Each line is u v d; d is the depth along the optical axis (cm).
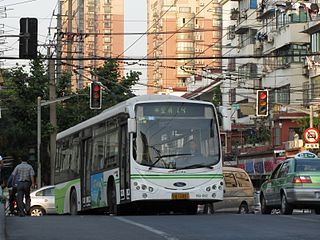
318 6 7894
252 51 9225
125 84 7350
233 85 9825
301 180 3033
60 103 7275
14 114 7238
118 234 1820
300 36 8144
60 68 7538
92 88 4931
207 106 2912
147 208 3034
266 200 3369
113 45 8281
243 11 9525
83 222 2233
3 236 1727
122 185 2877
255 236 1750
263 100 5172
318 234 1795
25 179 3272
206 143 2872
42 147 7656
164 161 2806
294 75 8150
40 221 2284
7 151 7538
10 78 7444
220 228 1975
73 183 3644
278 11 8462
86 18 8156
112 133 3033
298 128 8138
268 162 8325
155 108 2848
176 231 1891
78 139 3588
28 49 3300
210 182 2834
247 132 9281
